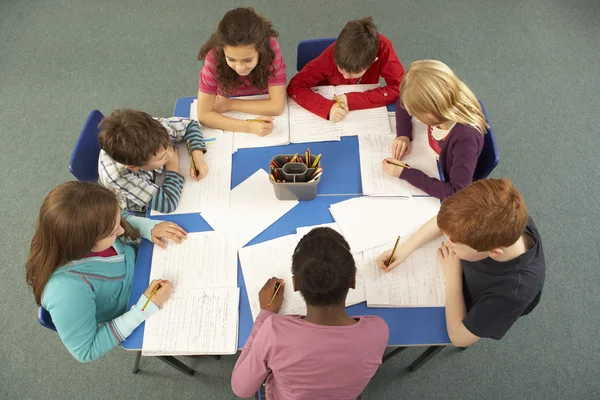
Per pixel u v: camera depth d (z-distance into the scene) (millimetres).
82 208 1126
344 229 1350
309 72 1733
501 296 1097
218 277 1277
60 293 1167
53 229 1124
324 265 908
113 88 2689
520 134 2455
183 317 1214
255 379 1056
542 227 2170
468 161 1380
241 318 1211
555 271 2049
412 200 1411
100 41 2883
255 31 1383
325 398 988
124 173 1409
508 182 1057
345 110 1622
